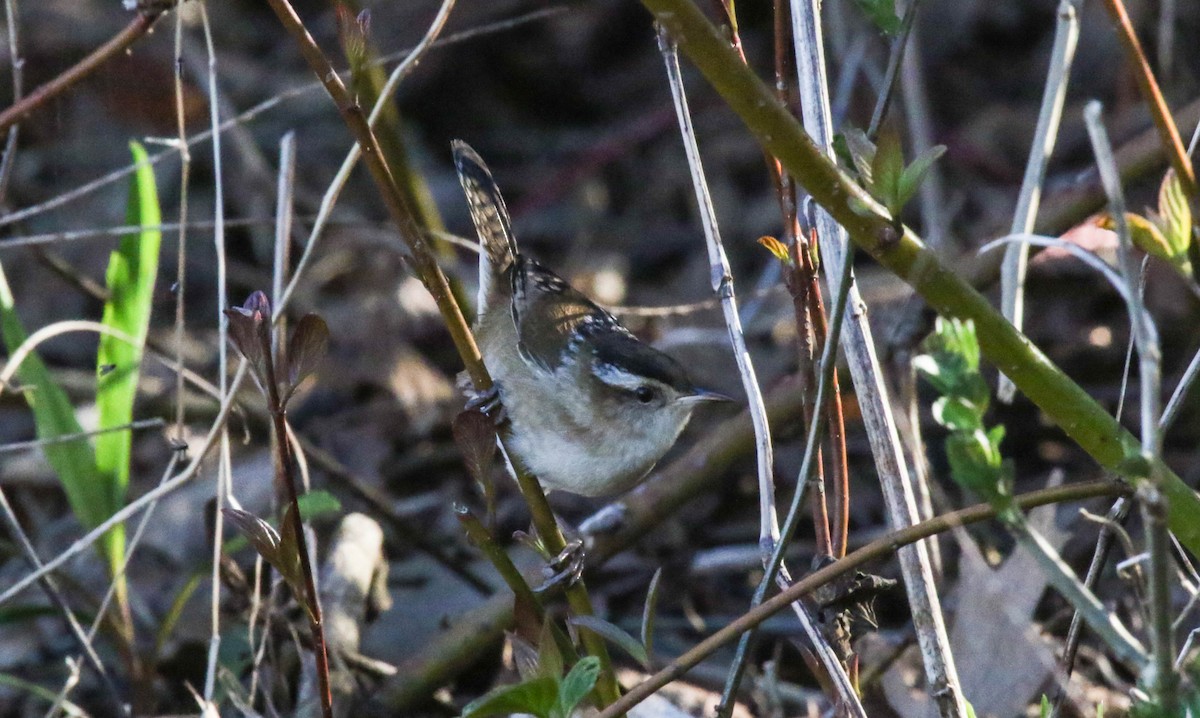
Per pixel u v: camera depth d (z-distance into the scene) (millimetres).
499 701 5207
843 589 6102
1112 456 5332
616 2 19016
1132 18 15609
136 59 16125
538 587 6516
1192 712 4934
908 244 4980
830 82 15039
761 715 9133
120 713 8562
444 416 13289
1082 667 8781
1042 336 12781
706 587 11094
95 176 15820
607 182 17516
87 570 10781
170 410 12133
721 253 6594
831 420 6438
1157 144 9586
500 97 18484
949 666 6043
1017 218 7195
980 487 4551
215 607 7324
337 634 8898
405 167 10414
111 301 8891
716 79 4680
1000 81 17172
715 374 12734
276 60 18109
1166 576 4387
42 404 8859
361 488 10219
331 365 13812
